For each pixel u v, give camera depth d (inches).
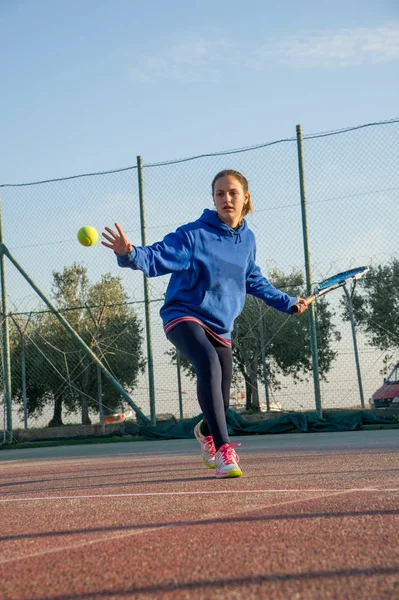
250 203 143.1
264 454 191.6
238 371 414.9
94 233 147.7
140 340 398.3
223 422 126.7
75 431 388.5
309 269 366.6
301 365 416.2
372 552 53.6
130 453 257.3
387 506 75.0
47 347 443.5
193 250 131.2
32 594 47.9
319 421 350.9
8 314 398.3
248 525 68.2
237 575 48.9
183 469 152.1
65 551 61.5
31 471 186.4
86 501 100.3
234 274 135.9
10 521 84.2
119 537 66.6
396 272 378.9
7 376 399.5
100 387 388.5
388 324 378.9
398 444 207.2
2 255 400.2
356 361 366.3
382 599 41.8
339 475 116.9
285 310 151.5
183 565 53.0
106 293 447.2
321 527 64.8
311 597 42.8
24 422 397.1
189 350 129.2
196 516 76.7
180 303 133.0
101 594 46.6
